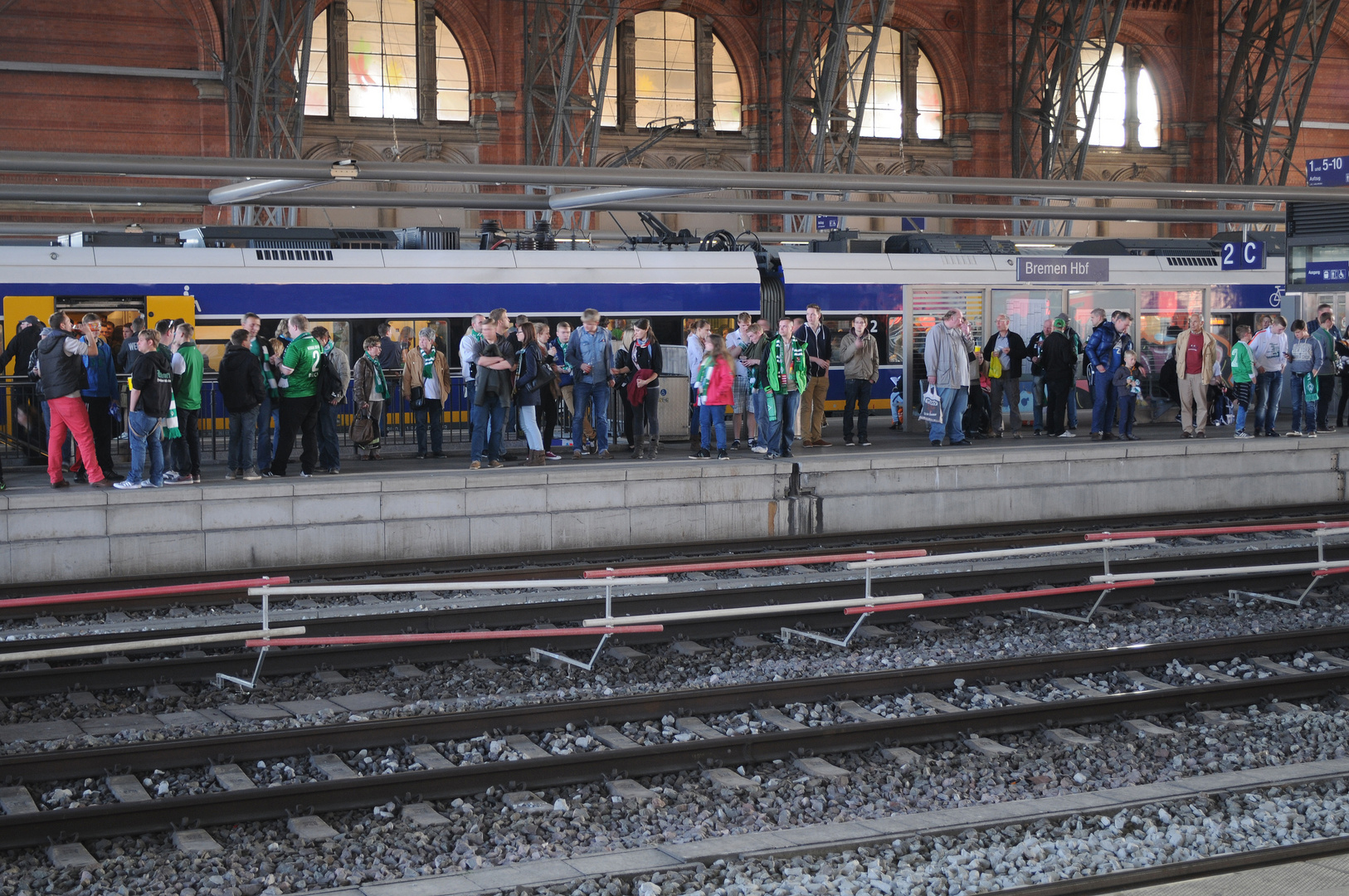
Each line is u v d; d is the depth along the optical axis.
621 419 23.16
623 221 46.53
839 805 8.37
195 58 40.91
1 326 22.02
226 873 7.16
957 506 18.86
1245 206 50.75
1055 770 9.04
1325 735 9.71
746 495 17.80
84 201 24.09
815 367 21.66
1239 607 14.08
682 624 12.66
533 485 16.78
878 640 12.68
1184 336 22.64
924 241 28.78
